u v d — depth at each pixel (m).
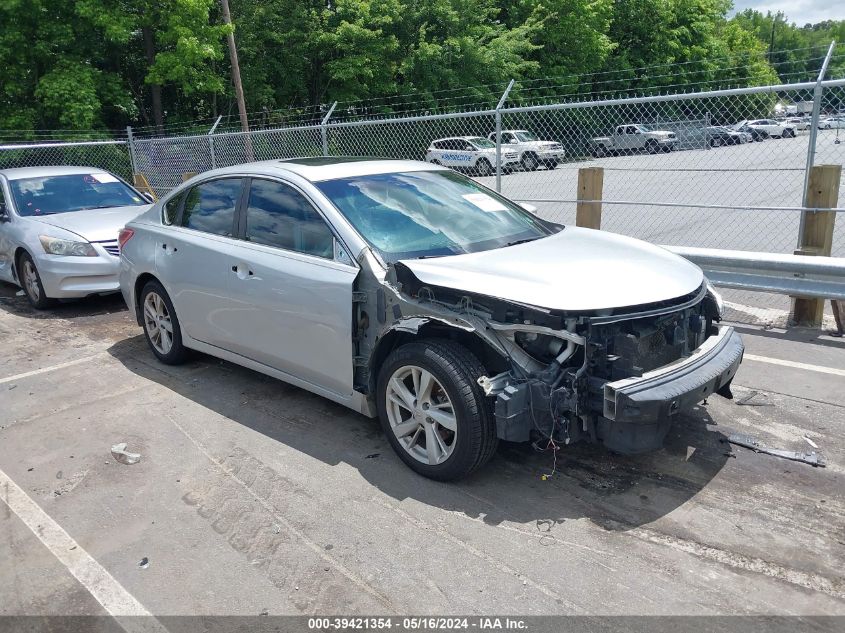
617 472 3.68
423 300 3.57
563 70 32.41
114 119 26.72
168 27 22.58
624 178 19.58
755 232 11.72
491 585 2.84
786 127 11.87
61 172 8.72
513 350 3.33
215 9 25.62
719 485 3.52
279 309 4.24
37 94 21.33
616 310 3.23
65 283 7.32
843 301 5.65
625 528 3.19
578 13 32.34
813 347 5.50
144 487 3.74
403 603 2.76
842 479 3.53
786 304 6.79
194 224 5.10
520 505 3.41
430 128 14.55
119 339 6.52
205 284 4.82
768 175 19.53
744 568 2.89
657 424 3.20
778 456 3.78
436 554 3.05
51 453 4.19
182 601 2.83
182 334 5.31
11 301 8.27
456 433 3.41
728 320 6.32
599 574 2.88
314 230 4.16
